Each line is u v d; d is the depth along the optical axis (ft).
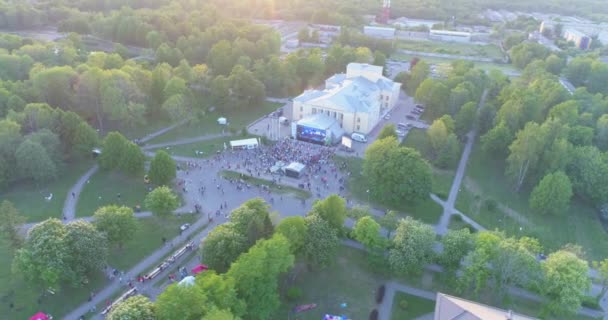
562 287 333.01
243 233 370.32
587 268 342.03
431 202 515.09
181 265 392.68
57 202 481.05
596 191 522.47
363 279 388.98
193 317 285.02
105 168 535.19
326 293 371.97
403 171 472.03
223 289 297.33
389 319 348.38
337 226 404.16
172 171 504.84
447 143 597.52
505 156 627.87
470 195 538.06
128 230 388.37
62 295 353.92
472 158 629.92
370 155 505.66
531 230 473.26
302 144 641.81
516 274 341.62
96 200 488.44
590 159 538.47
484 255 349.20
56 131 544.21
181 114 642.22
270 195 508.53
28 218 447.83
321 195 513.45
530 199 511.40
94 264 349.41
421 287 381.81
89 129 554.46
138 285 367.25
